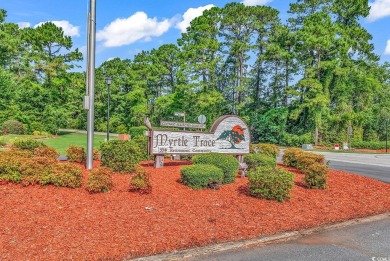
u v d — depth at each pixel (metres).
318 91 36.34
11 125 30.53
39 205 5.48
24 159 6.82
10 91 33.50
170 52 46.25
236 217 5.58
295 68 39.09
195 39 39.62
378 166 16.36
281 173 6.84
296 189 7.88
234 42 39.44
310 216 5.94
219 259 4.07
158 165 9.15
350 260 4.18
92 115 8.45
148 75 47.31
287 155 11.62
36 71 38.69
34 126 33.56
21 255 3.74
